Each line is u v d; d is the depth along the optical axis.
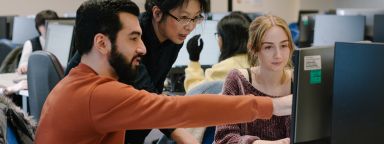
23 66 3.40
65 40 3.39
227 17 2.23
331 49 1.29
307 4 8.66
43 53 2.41
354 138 1.18
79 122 1.14
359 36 4.68
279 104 1.21
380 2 8.12
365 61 1.14
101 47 1.18
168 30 1.56
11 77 3.33
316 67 1.26
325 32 4.80
